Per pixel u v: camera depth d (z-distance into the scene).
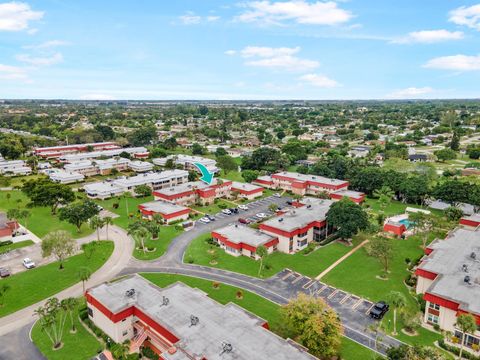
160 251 104.69
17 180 185.00
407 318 69.31
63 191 136.00
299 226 109.38
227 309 66.44
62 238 92.50
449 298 67.75
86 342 66.31
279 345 56.56
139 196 160.38
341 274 93.19
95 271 92.81
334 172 183.62
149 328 64.19
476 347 62.88
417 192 149.38
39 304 78.44
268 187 181.62
